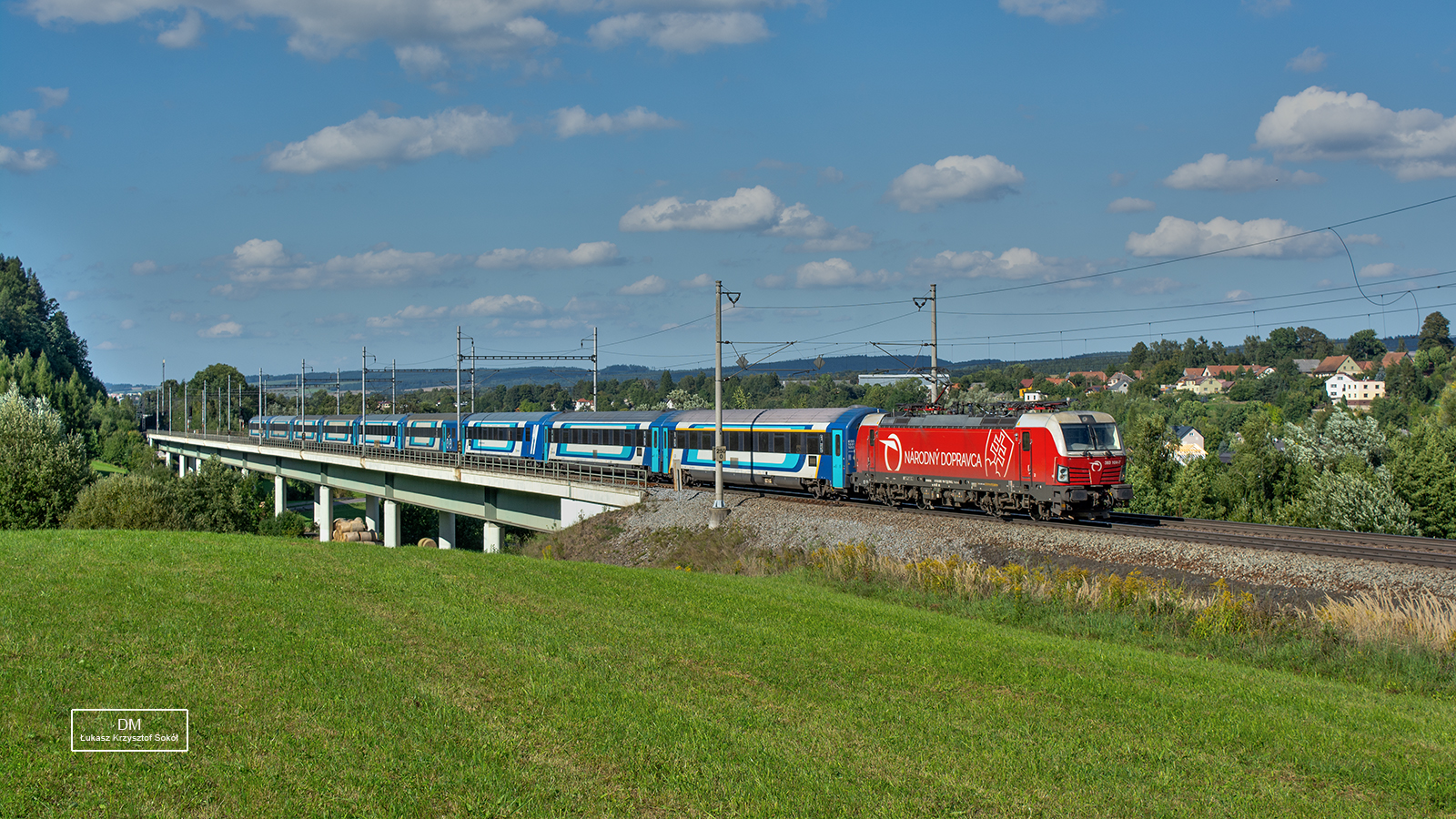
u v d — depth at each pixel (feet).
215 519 214.07
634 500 143.13
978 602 75.61
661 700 43.04
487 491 182.09
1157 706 45.80
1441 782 36.55
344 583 66.33
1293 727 43.14
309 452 250.57
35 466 158.30
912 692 46.44
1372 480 187.73
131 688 39.99
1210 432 318.24
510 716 39.73
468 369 204.95
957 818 32.30
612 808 31.76
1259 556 80.94
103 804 29.55
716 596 71.10
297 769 32.91
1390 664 57.16
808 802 32.73
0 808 28.78
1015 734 40.70
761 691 45.50
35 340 539.70
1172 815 33.01
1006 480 107.76
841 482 130.00
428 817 30.25
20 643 45.47
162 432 461.37
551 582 72.49
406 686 42.65
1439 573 72.84
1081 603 73.26
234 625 51.42
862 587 83.66
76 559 71.92
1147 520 109.50
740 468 145.28
